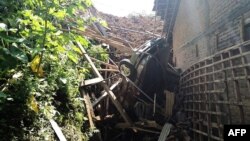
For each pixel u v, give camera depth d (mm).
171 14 11812
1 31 3289
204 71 6887
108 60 11102
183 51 10641
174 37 12891
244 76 4586
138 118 8484
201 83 7004
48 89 5031
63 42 4047
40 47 3717
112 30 15820
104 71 10203
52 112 4859
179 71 11070
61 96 5969
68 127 5395
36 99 4590
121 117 8547
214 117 6172
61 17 3859
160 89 9562
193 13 9016
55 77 5453
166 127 7613
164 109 8805
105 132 8094
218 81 5754
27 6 4152
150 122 7820
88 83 7938
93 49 10352
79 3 3848
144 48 9422
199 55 8242
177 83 10352
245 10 5156
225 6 6164
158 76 9305
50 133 4402
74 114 6168
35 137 3979
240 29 5328
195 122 7172
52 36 3982
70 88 6312
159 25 18422
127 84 8922
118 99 9031
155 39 9883
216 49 6629
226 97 5391
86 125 6750
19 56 3254
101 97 8461
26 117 4094
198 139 6902
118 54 12273
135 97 9023
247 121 4789
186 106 8602
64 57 6492
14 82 3945
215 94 5934
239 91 4863
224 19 6152
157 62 9172
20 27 3705
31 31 3693
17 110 3967
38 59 4305
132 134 8414
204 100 6652
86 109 7168
